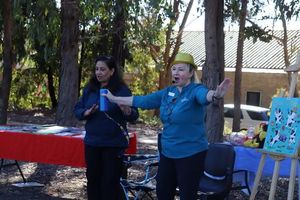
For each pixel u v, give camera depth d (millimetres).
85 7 12266
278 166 5629
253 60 31156
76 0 11875
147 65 26547
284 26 20281
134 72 27062
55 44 16031
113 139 5324
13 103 27062
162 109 4551
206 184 5402
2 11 13469
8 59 13695
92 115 5383
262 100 30047
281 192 7637
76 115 5461
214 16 8312
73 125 11961
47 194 7148
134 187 5809
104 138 5320
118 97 4945
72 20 11961
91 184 5516
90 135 5395
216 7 8320
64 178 8094
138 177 8227
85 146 5449
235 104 16891
